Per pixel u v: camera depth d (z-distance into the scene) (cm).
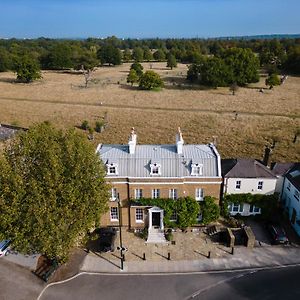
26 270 3969
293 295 3591
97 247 4350
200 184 4591
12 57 18425
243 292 3638
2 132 7619
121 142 7712
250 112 10006
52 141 3656
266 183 4678
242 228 4509
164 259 4150
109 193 4225
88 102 11188
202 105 10794
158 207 4588
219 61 13838
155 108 10444
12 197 3334
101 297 3578
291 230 4672
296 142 7688
